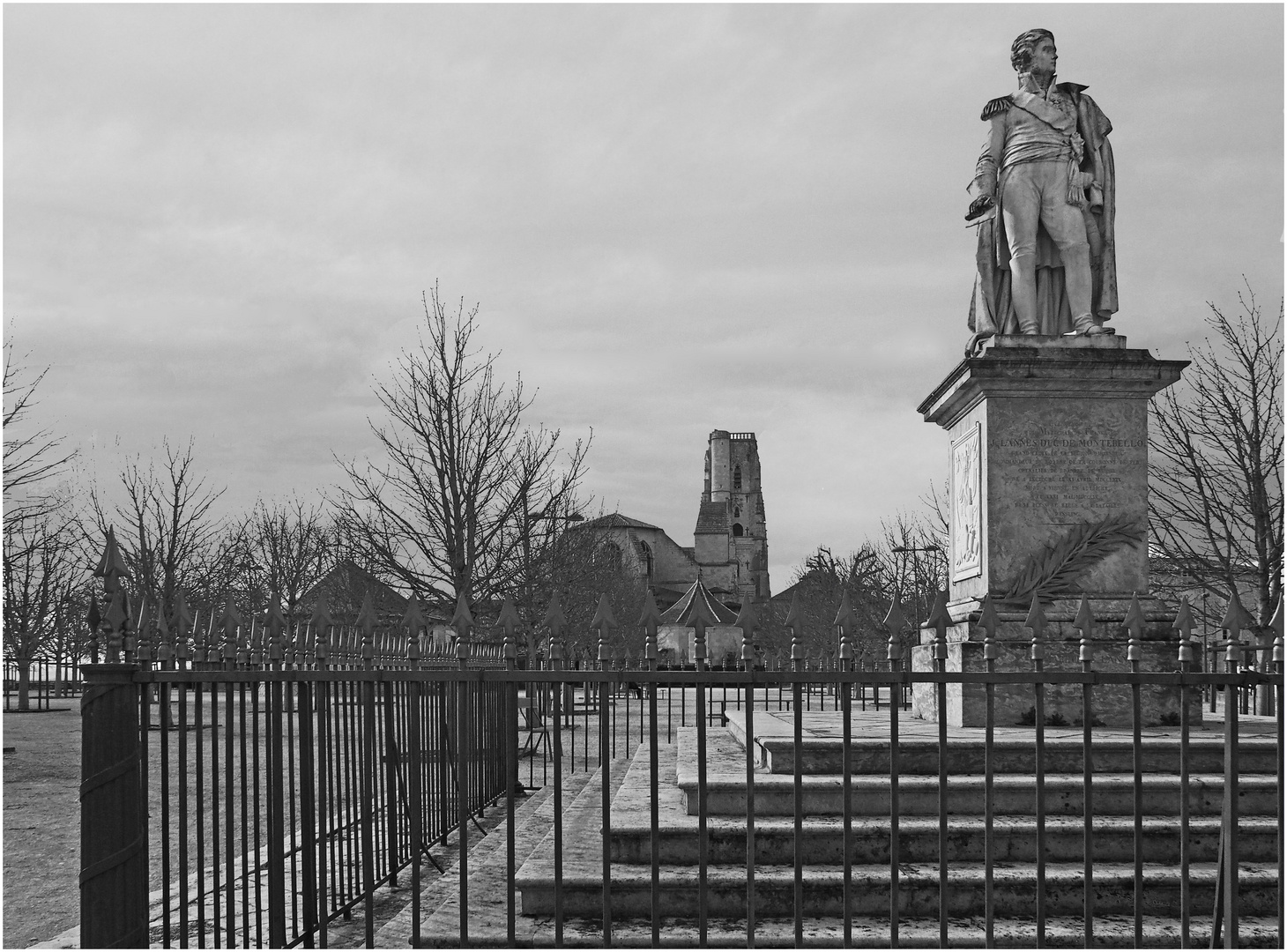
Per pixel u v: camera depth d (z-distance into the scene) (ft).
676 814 24.84
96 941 18.61
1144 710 32.63
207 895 28.09
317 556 105.70
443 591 68.95
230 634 21.17
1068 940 20.01
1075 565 34.40
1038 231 37.52
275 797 20.16
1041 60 38.09
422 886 26.48
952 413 39.65
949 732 30.63
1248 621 18.43
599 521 120.88
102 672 19.03
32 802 48.34
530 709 44.06
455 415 70.33
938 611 18.37
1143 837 22.59
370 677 19.86
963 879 21.44
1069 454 35.22
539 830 31.35
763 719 35.94
